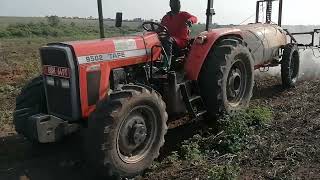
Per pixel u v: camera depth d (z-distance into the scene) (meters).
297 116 6.49
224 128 5.69
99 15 6.04
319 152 4.95
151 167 5.00
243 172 4.60
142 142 4.89
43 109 5.39
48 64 5.09
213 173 4.37
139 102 4.70
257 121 6.12
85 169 5.09
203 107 6.17
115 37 5.52
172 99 5.69
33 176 4.94
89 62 4.90
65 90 4.92
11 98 8.87
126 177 4.70
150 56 5.68
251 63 6.68
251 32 7.96
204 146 5.42
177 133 6.18
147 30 6.15
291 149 5.07
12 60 15.89
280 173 4.50
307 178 4.33
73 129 4.86
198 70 5.95
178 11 6.21
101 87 5.04
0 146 5.92
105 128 4.40
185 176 4.63
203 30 6.76
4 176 4.95
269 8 10.38
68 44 4.87
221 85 6.01
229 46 6.19
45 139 4.62
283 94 8.30
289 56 8.56
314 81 9.39
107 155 4.44
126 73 5.45
